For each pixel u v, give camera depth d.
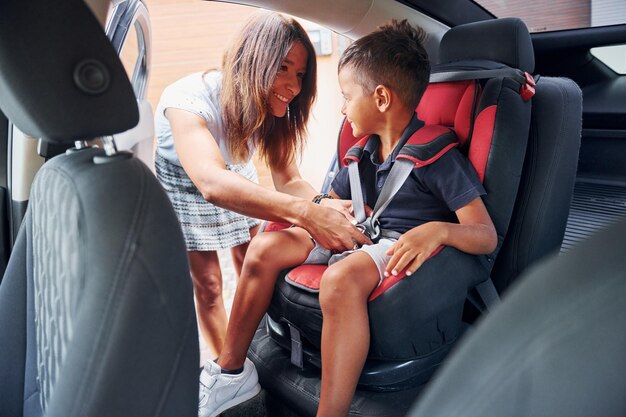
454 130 1.41
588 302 0.30
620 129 2.04
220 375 1.28
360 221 1.36
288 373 1.30
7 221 1.21
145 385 0.58
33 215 0.83
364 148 1.42
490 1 1.92
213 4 2.40
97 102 0.58
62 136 0.59
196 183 1.30
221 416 1.33
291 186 1.62
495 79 1.35
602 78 2.05
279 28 1.34
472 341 0.32
